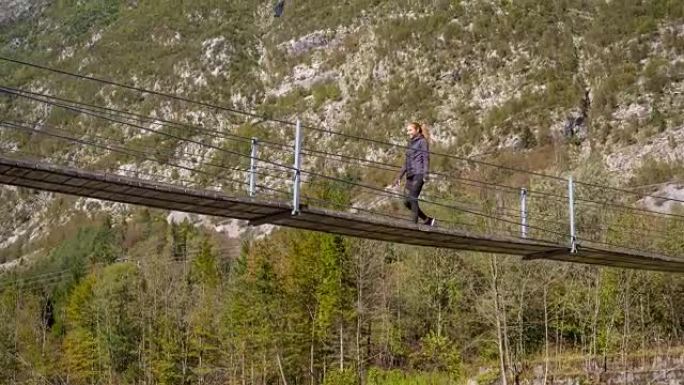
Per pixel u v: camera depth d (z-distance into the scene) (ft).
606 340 144.97
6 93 32.55
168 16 522.88
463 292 162.91
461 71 365.40
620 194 184.03
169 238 352.49
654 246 146.51
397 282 176.14
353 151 359.46
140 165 394.11
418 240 43.96
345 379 137.28
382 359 169.99
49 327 251.19
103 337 187.11
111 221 420.36
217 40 480.23
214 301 181.47
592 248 48.16
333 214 37.76
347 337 160.25
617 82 306.96
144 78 484.33
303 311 156.56
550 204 150.00
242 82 452.76
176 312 180.34
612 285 153.28
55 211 460.14
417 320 172.65
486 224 129.90
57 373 191.11
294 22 465.06
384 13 425.69
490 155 313.53
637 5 337.11
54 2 630.74
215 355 175.22
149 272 209.26
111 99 479.00
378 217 39.24
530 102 326.65
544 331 163.63
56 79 527.40
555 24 356.18
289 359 159.74
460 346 164.35
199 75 461.78
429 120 353.92
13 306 232.94
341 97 408.87
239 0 512.22
